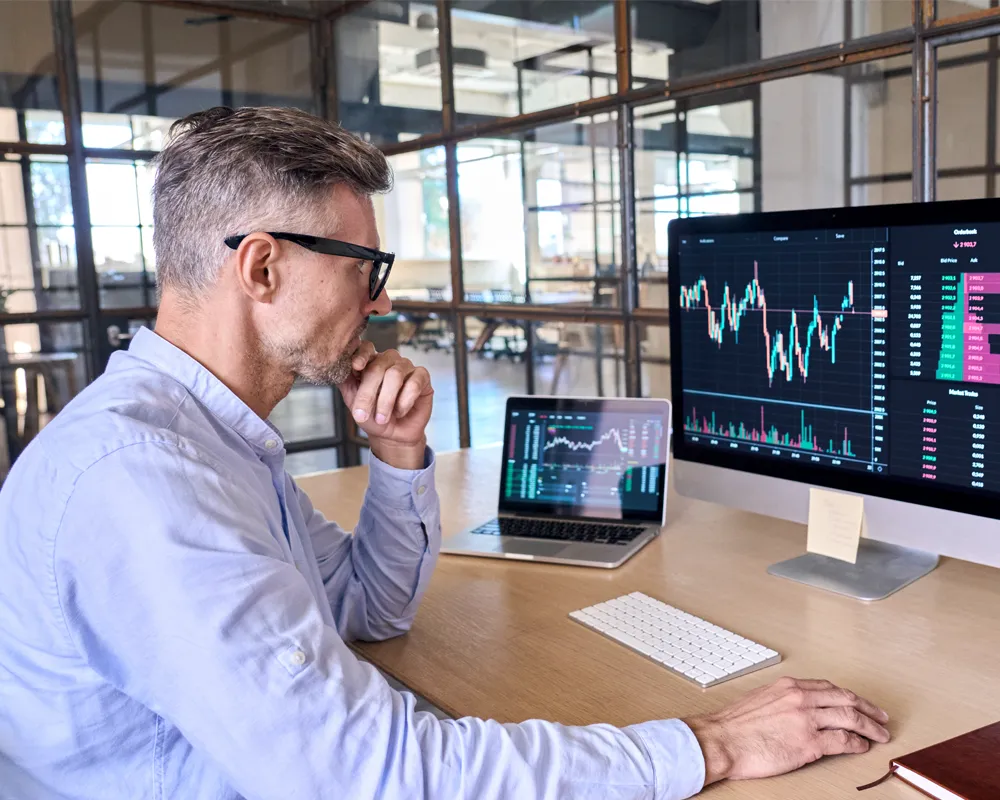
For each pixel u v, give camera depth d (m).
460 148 4.19
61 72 4.33
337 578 1.22
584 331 3.63
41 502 0.79
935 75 2.31
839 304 1.26
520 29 3.76
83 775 0.82
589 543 1.49
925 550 1.25
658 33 3.16
